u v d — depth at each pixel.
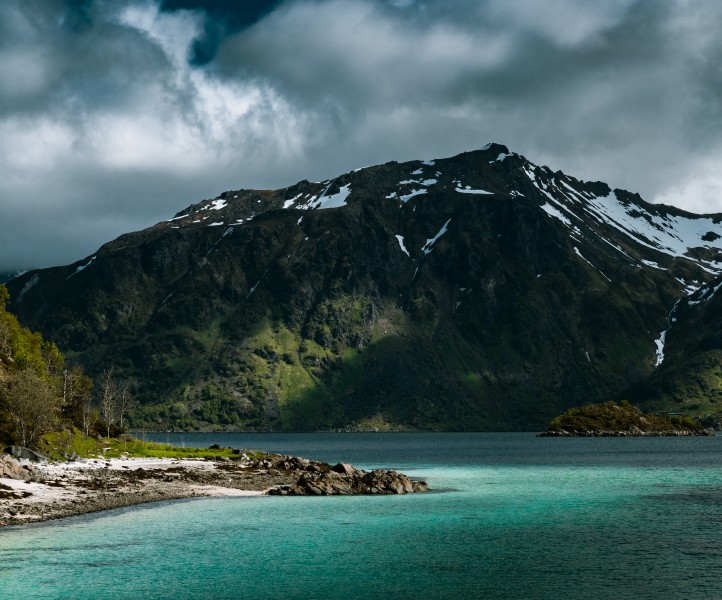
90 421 192.38
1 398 138.50
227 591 58.12
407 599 56.78
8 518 81.50
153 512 91.62
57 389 178.38
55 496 96.69
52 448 143.25
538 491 126.50
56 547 70.31
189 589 58.47
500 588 59.91
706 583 61.47
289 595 57.44
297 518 90.75
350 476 127.62
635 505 107.38
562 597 57.59
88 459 149.50
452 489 129.38
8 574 61.00
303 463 156.62
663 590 59.50
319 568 65.50
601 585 60.88
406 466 198.38
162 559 67.31
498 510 100.75
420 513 96.38
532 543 77.06
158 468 143.00
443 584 60.88
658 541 78.44
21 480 105.50
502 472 174.00
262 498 108.25
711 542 78.06
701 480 150.62
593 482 145.25
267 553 70.88
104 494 101.81
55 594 56.22
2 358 171.00
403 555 70.94
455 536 80.56
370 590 59.00
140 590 57.81
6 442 133.12
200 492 112.00
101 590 57.56
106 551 69.62
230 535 78.88
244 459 177.75
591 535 81.88
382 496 114.75
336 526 85.56
